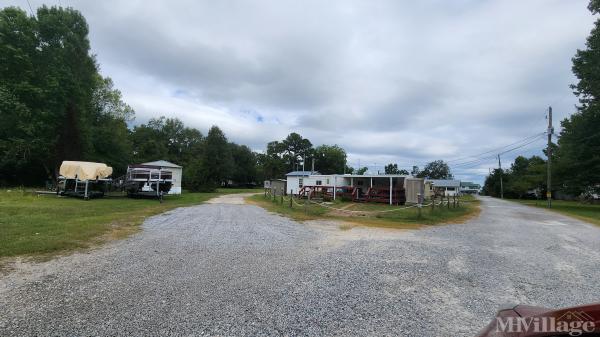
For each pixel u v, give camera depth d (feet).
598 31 85.66
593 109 85.81
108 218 34.88
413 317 11.41
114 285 13.97
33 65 92.73
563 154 105.50
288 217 43.32
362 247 23.34
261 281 14.99
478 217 51.67
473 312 11.94
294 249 22.22
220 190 158.40
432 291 14.23
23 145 86.28
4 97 83.10
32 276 14.97
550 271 17.97
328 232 30.48
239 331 10.05
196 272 16.14
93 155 112.68
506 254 22.29
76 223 30.07
